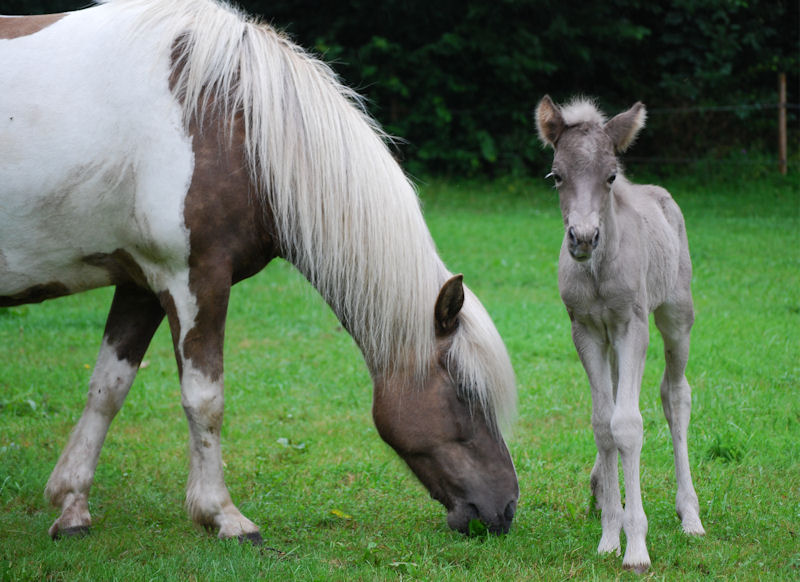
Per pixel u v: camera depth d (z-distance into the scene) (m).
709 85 26.59
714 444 7.09
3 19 5.43
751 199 22.09
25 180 5.13
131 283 5.71
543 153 25.62
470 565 5.15
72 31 5.34
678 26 26.41
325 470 6.98
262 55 5.48
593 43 26.30
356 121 5.64
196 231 5.22
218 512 5.42
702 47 25.88
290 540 5.61
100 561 5.12
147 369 9.91
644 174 25.17
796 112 26.33
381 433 5.51
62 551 5.27
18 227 5.23
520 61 24.75
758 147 25.55
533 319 11.55
